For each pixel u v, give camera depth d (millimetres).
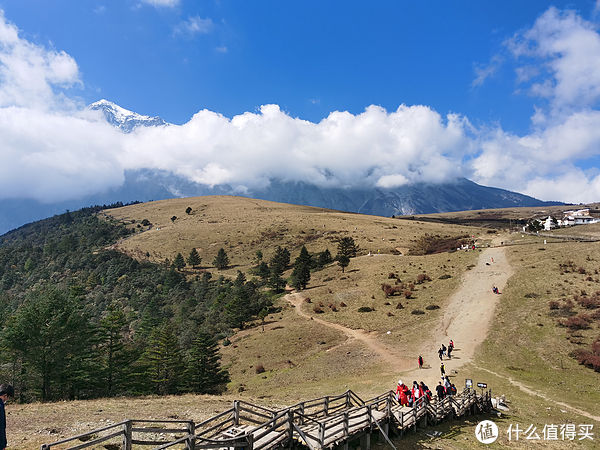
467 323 56969
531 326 51250
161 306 113062
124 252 164250
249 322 78312
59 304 38656
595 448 22484
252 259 142750
